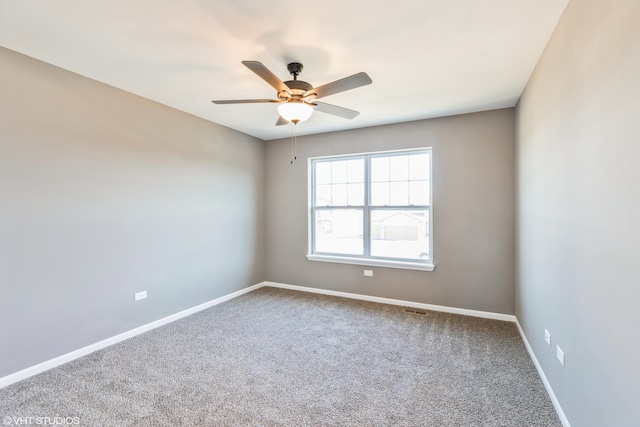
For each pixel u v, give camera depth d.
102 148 2.73
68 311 2.50
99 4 1.66
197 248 3.71
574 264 1.63
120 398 2.03
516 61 2.31
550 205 2.04
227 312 3.69
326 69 2.43
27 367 2.27
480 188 3.52
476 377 2.29
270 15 1.76
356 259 4.25
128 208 2.95
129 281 2.96
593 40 1.40
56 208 2.43
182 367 2.43
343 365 2.47
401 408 1.94
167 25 1.86
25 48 2.14
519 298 3.14
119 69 2.46
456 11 1.73
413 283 3.91
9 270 2.18
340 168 4.49
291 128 4.21
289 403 2.00
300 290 4.68
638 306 1.06
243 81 2.67
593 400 1.42
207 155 3.84
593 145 1.41
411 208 4.02
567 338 1.74
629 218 1.11
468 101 3.17
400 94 2.97
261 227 4.85
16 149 2.20
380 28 1.89
